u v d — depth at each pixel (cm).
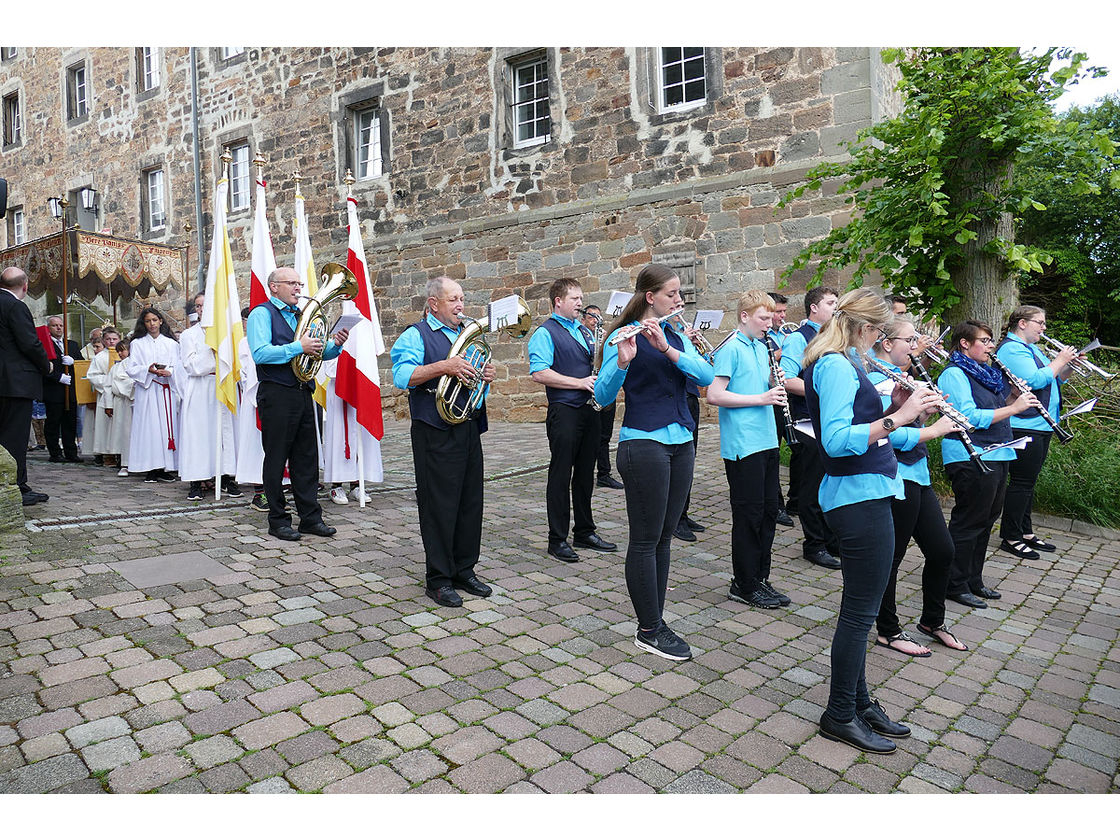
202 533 544
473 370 416
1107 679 375
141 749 274
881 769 288
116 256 1248
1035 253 671
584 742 295
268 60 1567
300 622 393
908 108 681
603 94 1190
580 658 371
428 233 1380
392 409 1461
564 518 530
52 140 2006
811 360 306
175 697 312
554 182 1246
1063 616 459
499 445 1021
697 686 348
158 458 759
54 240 1224
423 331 435
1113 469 661
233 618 393
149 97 1778
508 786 263
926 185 643
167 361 767
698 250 1120
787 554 566
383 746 284
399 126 1405
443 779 266
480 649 374
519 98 1308
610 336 370
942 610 411
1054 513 669
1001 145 670
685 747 296
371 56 1428
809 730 313
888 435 298
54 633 367
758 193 1072
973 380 479
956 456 470
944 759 298
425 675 342
